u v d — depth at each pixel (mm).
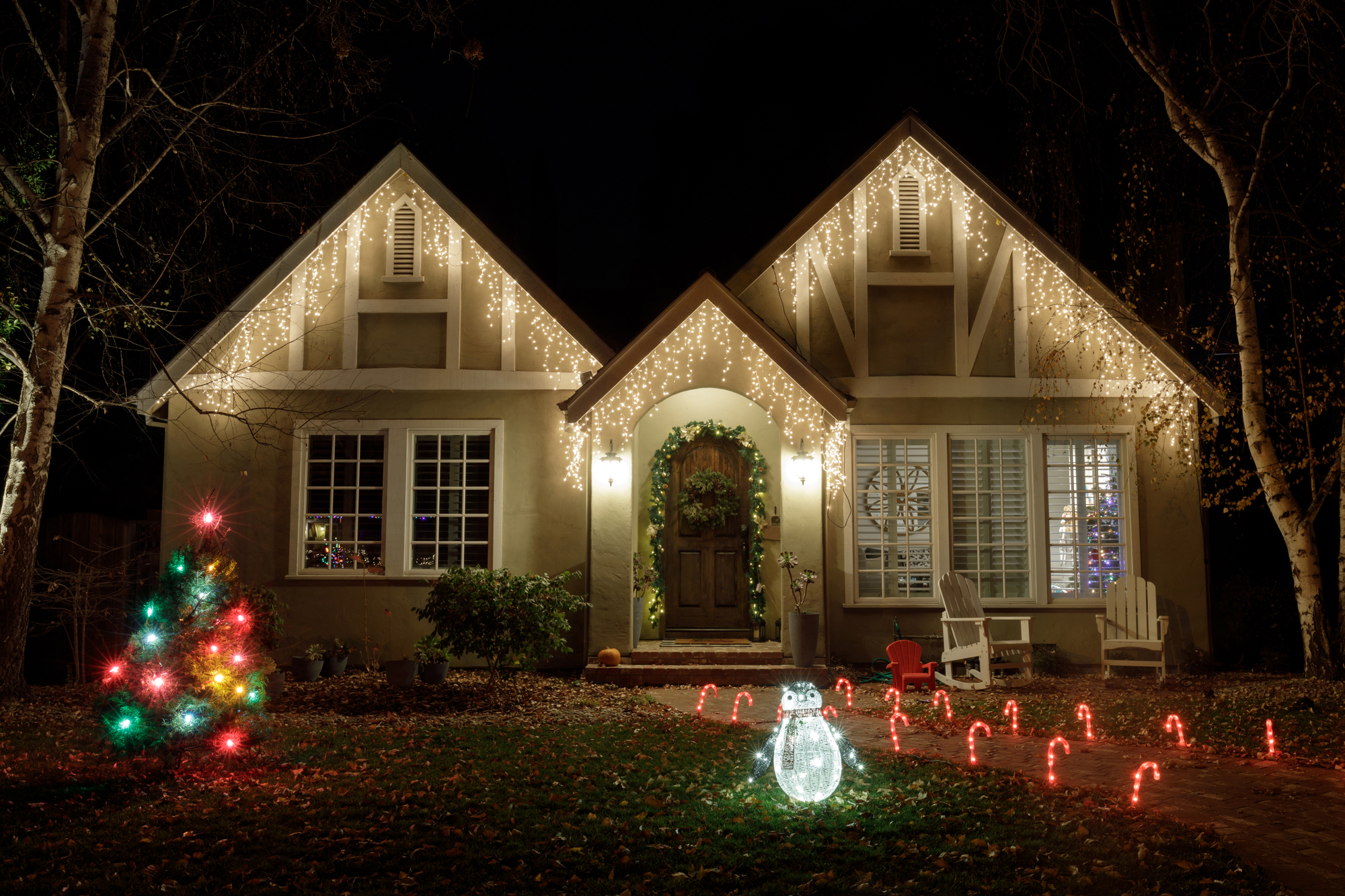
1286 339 12070
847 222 12578
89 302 10562
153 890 4504
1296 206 10555
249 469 12266
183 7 10711
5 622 9531
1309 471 12078
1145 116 11453
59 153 10094
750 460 12828
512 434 12328
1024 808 5680
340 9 10180
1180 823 5398
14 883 4551
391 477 12273
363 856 4883
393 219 12578
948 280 12438
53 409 9883
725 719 8984
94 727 7711
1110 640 11297
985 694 10414
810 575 11516
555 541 12172
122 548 12977
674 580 12922
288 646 12039
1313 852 4980
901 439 12398
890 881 4574
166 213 12141
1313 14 9430
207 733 6621
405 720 8844
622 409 11953
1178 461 12180
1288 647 11922
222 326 12258
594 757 7082
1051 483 12383
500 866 4773
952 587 11398
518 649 10094
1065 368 12266
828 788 5762
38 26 10562
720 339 11914
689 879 4590
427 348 12445
